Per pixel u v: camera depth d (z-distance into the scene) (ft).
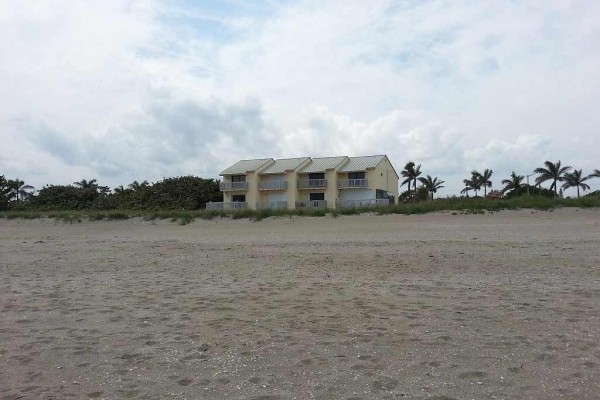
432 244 53.88
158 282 34.27
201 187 203.62
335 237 66.44
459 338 19.08
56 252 56.39
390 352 17.62
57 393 14.60
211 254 51.03
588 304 24.17
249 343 19.25
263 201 196.95
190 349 18.67
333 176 188.14
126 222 102.37
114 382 15.46
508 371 15.39
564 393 13.56
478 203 90.89
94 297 29.22
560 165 209.46
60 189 209.46
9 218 110.32
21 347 19.30
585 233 59.26
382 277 34.42
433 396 13.66
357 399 13.65
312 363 16.74
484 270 36.01
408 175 244.63
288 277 35.27
